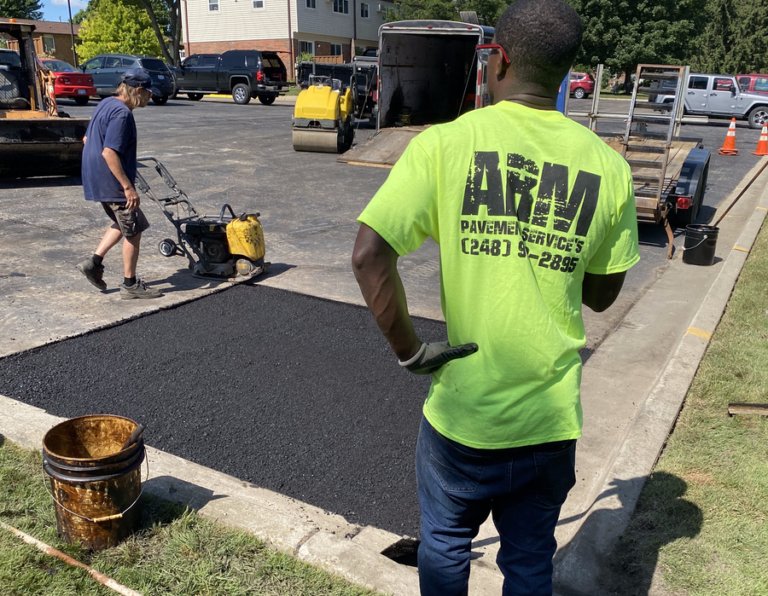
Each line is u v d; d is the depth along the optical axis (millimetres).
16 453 3145
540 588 1709
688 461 3309
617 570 2562
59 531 2574
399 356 1598
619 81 44000
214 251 6305
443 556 1726
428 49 16453
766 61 42188
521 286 1533
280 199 10031
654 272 7277
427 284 6516
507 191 1524
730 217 10227
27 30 10938
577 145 1561
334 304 5828
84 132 10352
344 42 41375
